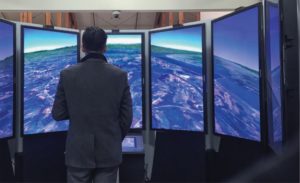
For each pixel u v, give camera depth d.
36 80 2.71
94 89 1.80
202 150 2.74
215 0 3.37
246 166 2.21
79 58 2.89
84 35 1.85
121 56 2.95
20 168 2.78
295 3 1.56
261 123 2.08
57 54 2.80
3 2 3.26
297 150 1.38
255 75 2.14
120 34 2.96
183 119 2.79
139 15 7.61
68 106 1.83
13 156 2.79
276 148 1.72
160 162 2.91
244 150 2.35
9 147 2.78
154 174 2.93
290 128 1.51
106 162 1.80
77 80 1.81
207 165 2.85
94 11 3.39
